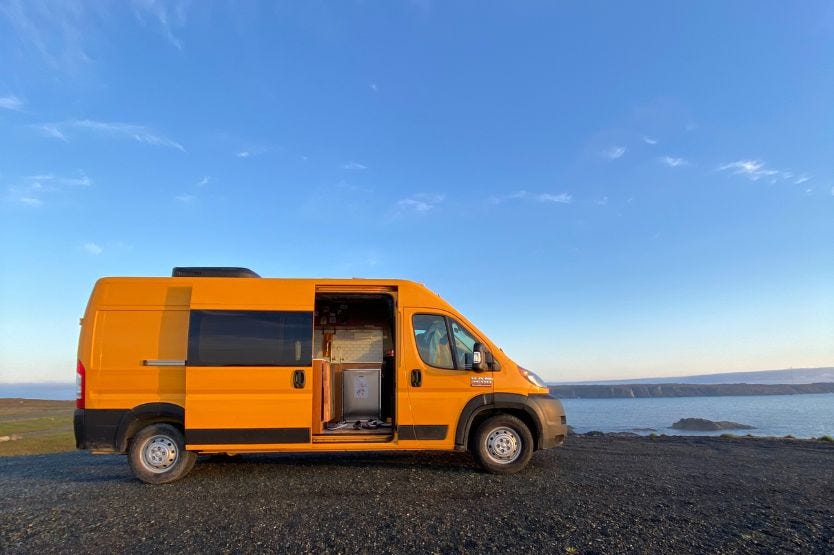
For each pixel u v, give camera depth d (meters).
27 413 53.59
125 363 7.19
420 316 7.80
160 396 7.16
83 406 7.09
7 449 17.31
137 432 7.21
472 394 7.53
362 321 10.09
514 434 7.50
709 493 6.21
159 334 7.27
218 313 7.37
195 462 7.91
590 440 11.96
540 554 4.21
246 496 6.20
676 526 4.90
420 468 7.88
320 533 4.76
